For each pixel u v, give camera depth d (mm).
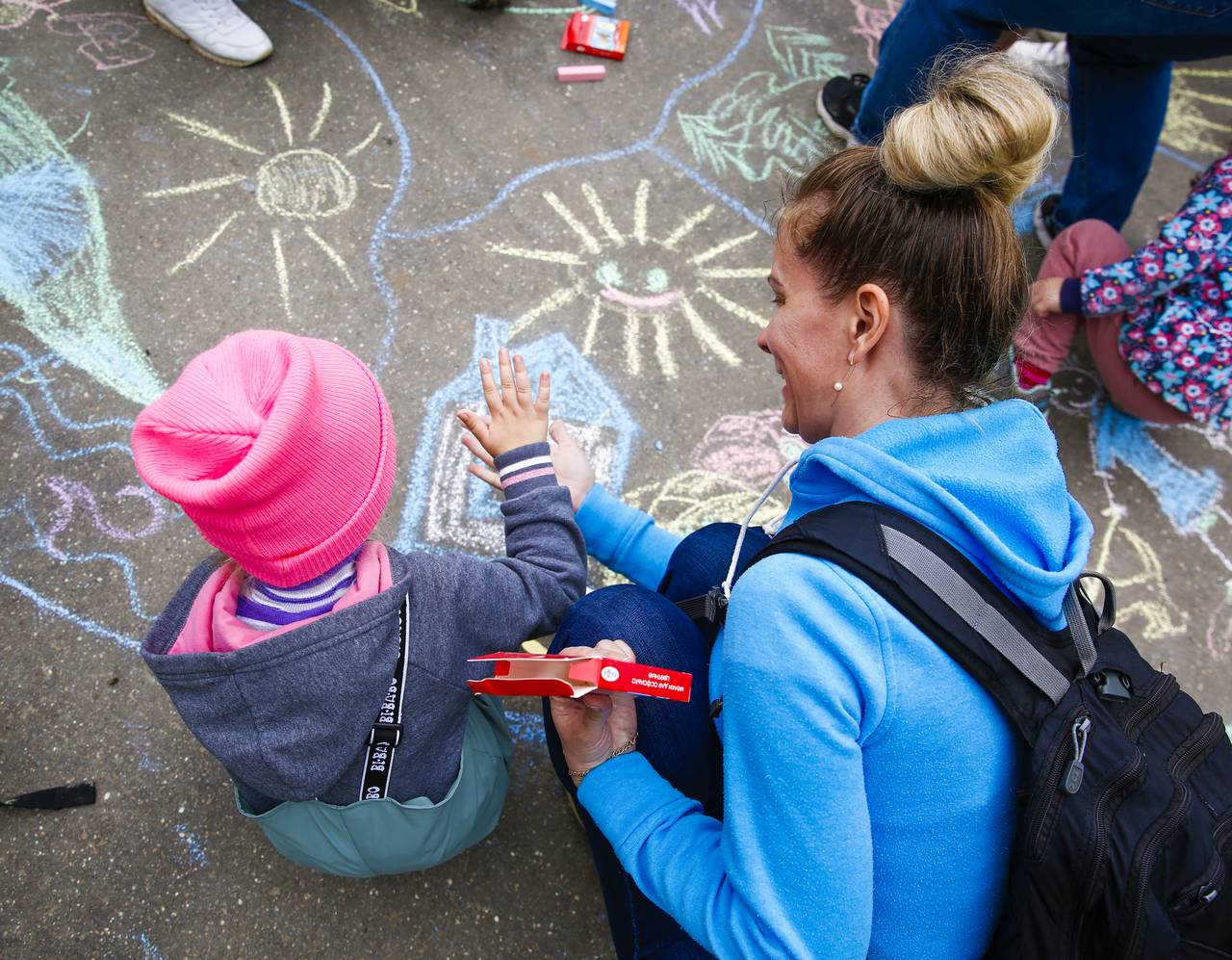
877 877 1081
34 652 1988
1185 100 3445
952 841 1045
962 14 2326
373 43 2934
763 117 3064
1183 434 2707
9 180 2523
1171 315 2348
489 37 3031
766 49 3229
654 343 2596
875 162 1064
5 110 2617
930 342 1058
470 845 1739
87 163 2582
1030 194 3090
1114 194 2734
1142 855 1016
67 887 1797
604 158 2883
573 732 1243
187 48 2809
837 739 947
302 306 2479
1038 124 934
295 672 1136
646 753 1369
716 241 2795
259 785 1247
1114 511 2564
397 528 2240
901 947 1110
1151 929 1025
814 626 958
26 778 1874
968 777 1019
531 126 2893
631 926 1419
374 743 1290
